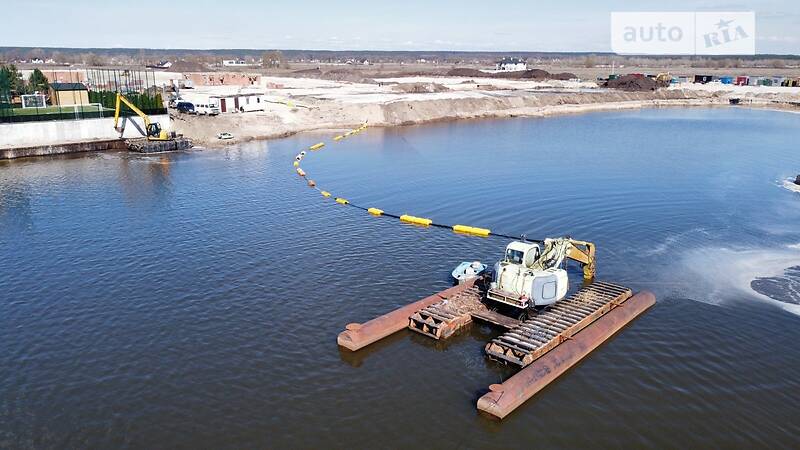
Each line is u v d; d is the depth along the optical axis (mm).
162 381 29922
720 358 32281
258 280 42688
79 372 30828
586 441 25375
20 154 92250
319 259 46875
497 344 32000
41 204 64188
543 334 32719
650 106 188125
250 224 56469
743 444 25297
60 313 37625
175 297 39875
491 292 35750
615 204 62969
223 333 34875
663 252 48562
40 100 115938
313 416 27047
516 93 193000
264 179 77062
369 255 47781
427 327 34906
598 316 36156
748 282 42469
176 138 105562
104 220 57938
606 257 47406
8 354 32625
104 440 25406
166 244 50594
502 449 24828
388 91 188000
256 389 29188
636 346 33500
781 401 28438
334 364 31609
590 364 31609
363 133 125312
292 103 142000
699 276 43562
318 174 80312
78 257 47562
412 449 24781
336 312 37625
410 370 31156
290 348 33219
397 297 39875
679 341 34094
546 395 28766
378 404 28016
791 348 33375
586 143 107500
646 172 79812
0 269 44969
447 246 50000
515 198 65562
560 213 59625
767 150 98812
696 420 26922
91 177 78500
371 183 74250
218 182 75250
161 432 25906
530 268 36031
